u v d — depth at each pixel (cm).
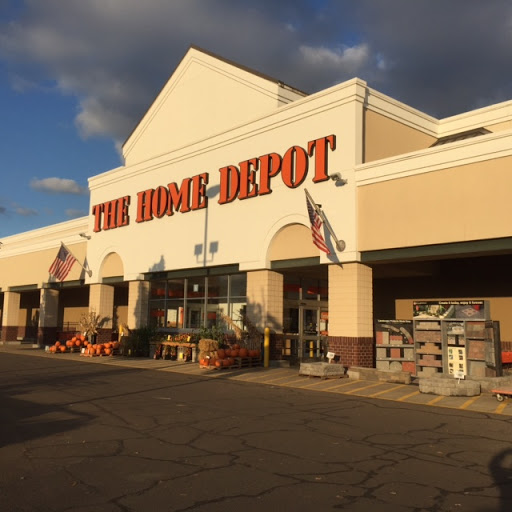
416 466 746
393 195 1802
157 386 1606
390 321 1895
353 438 916
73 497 606
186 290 2739
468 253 1650
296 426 1012
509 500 607
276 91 2373
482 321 1628
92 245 3297
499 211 1555
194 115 2783
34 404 1258
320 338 2480
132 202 3011
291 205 2123
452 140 2231
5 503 584
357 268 1895
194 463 750
